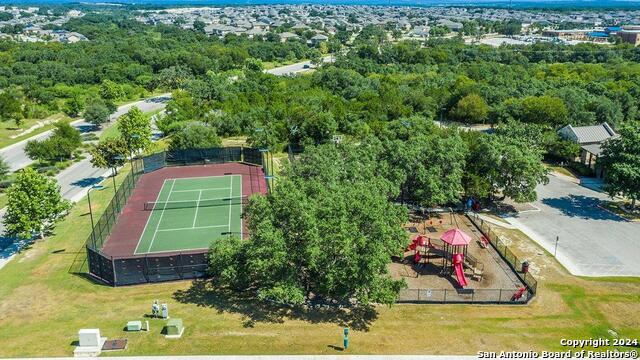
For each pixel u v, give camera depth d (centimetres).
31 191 5778
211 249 4625
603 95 11762
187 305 4431
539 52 19588
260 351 3753
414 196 6309
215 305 4419
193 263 4934
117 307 4441
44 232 6234
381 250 4019
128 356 3703
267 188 7288
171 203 7162
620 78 14812
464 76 14462
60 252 5666
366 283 4003
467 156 6788
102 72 17488
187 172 8612
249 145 9644
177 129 10319
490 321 4216
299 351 3750
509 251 5531
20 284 4934
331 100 11681
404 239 4484
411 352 3756
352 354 3722
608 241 5822
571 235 5981
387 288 4044
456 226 6225
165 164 8900
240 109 11281
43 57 19838
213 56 19712
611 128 9662
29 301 4603
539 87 13000
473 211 6694
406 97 12269
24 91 14950
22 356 3728
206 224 6406
